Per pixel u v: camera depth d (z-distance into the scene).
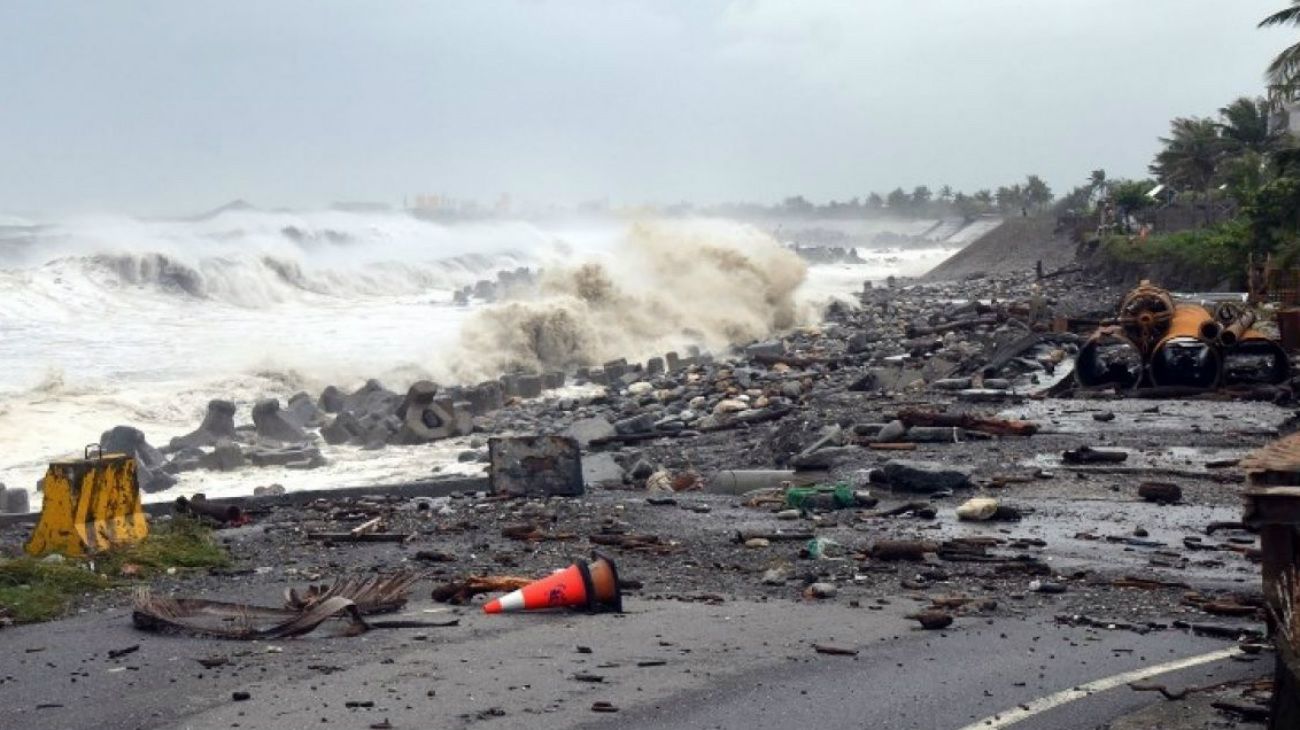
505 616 11.40
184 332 60.00
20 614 11.66
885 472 19.00
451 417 32.16
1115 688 9.09
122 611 11.98
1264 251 53.12
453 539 15.83
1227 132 98.88
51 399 36.66
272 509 18.89
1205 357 29.73
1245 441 22.19
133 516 14.70
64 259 73.88
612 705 8.68
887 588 12.73
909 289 81.00
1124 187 96.94
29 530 17.58
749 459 23.73
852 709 8.67
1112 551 14.46
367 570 13.95
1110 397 28.16
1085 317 40.09
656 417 31.16
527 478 19.47
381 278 99.56
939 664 9.77
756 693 9.01
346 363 46.69
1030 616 11.41
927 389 30.67
